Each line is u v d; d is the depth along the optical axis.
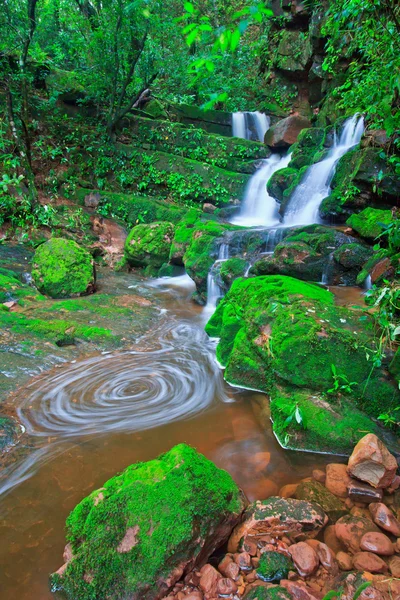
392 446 2.93
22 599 1.97
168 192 10.97
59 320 5.45
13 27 8.31
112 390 4.06
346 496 2.60
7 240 8.33
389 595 1.84
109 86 10.46
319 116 11.20
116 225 9.63
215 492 2.24
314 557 2.06
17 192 8.76
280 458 3.04
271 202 10.14
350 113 8.55
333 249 5.46
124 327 5.54
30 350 4.65
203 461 2.46
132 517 2.06
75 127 10.91
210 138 11.80
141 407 3.76
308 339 3.42
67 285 6.54
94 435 3.31
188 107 12.86
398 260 3.93
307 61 12.06
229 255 6.63
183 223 8.31
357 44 5.20
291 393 3.41
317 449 3.04
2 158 9.09
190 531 2.01
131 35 9.63
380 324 3.35
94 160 10.61
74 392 3.98
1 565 2.15
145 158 10.92
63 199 9.84
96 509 2.15
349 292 4.91
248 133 13.46
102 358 4.75
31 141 10.06
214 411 3.69
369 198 6.02
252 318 4.19
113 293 7.00
